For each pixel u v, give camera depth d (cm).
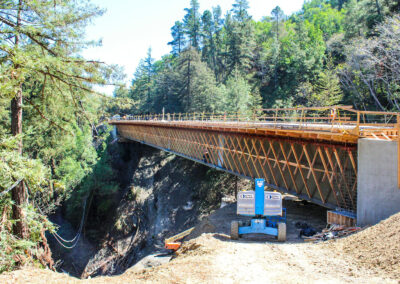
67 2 1193
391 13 3878
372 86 4106
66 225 3912
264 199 1234
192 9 8738
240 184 3734
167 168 4994
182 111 6506
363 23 4675
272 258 895
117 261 3709
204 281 696
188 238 1920
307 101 5156
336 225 1305
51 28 1090
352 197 1333
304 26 7100
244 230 1223
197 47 8962
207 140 2720
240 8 8606
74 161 3428
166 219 3988
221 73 8062
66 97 1253
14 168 945
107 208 4288
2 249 907
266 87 6662
